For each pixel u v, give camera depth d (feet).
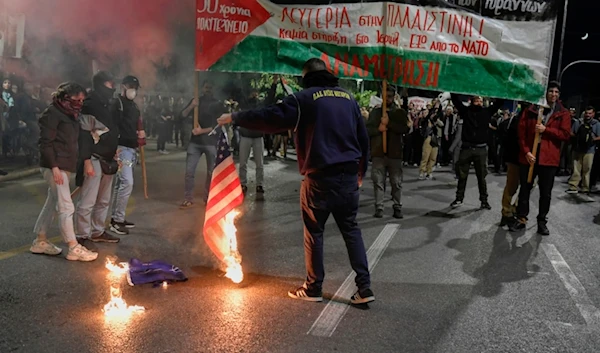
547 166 22.04
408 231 22.48
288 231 21.75
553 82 21.48
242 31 18.48
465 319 13.25
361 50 18.44
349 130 13.41
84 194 17.66
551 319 13.43
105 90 17.72
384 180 25.30
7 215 22.93
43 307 13.16
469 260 18.43
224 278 15.70
